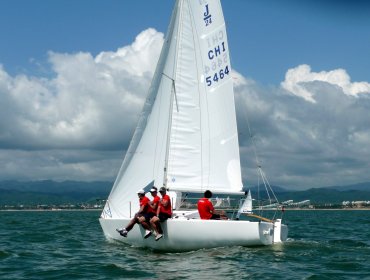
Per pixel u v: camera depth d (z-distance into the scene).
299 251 19.98
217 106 21.52
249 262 17.33
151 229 19.28
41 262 18.70
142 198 19.81
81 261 18.52
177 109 21.33
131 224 19.53
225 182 21.27
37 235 31.22
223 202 20.92
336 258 18.77
